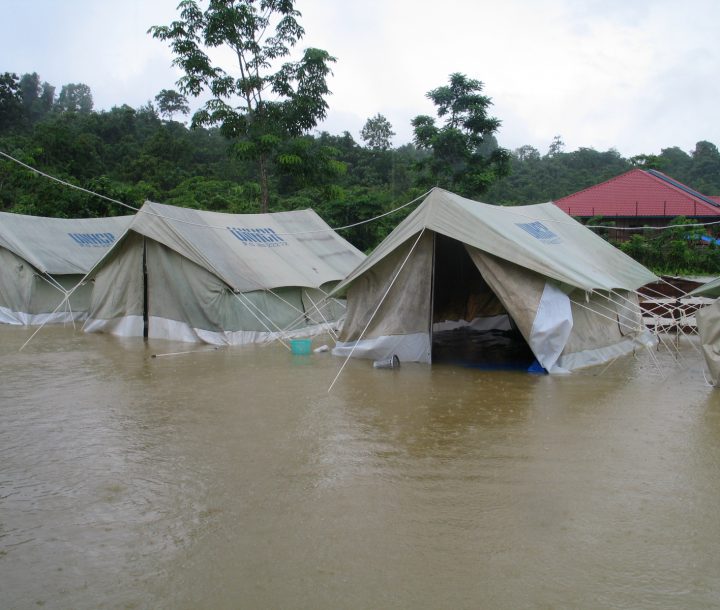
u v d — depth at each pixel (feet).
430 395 25.20
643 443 18.80
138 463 17.21
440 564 11.69
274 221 52.90
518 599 10.54
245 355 35.27
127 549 12.38
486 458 17.47
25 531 13.20
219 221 46.42
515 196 134.82
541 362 29.96
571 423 21.03
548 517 13.67
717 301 26.76
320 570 11.50
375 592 10.76
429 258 32.76
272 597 10.64
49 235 53.62
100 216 86.79
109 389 26.21
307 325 46.01
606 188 112.06
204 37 62.23
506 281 30.66
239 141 65.72
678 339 39.34
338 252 54.90
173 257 40.86
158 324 41.91
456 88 83.25
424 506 14.26
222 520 13.62
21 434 19.92
